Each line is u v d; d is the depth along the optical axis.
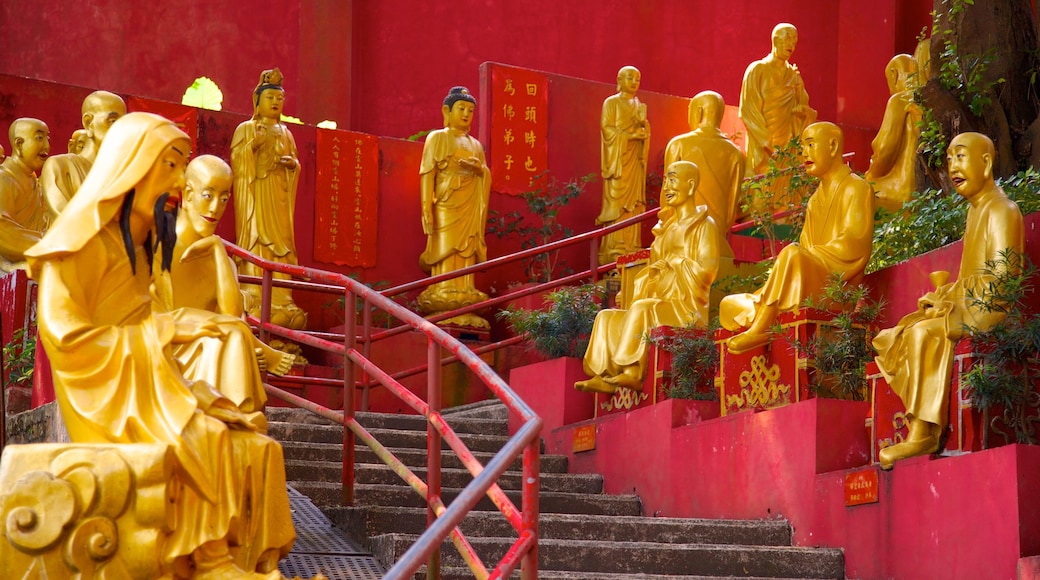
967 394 8.02
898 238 10.74
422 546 4.82
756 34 19.92
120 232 5.41
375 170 16.50
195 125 15.80
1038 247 8.73
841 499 8.66
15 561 4.88
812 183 12.10
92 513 4.95
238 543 5.34
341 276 8.71
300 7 20.20
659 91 19.83
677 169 11.51
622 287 12.57
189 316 6.98
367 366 8.23
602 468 11.03
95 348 5.26
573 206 17.03
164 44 20.22
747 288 12.19
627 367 10.99
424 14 20.16
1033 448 7.44
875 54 18.97
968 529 7.67
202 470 5.18
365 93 20.03
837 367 9.41
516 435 5.59
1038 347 7.98
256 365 7.00
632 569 8.20
